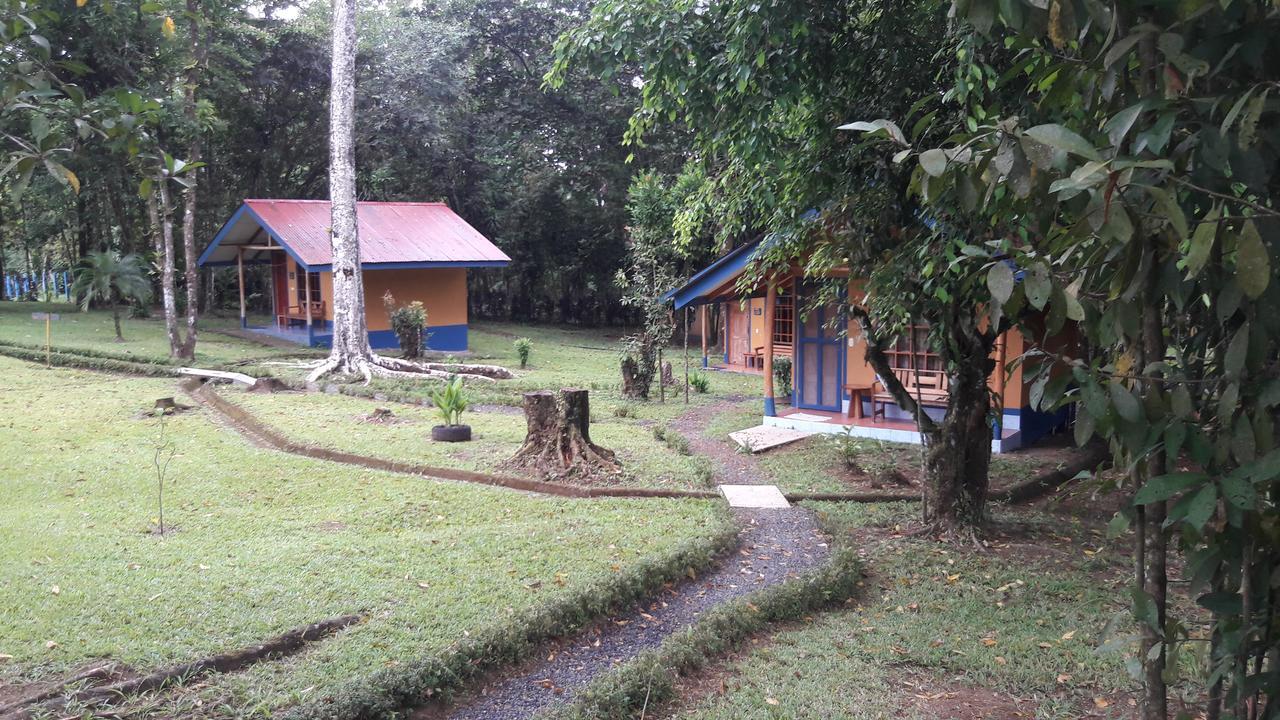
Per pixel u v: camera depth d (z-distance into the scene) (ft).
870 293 22.90
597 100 102.42
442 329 82.58
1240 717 5.86
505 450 35.04
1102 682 15.84
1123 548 24.85
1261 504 5.59
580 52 23.70
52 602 16.75
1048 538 25.96
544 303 126.31
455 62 100.83
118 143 8.16
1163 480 5.00
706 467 32.45
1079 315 5.36
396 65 94.68
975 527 25.70
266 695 13.20
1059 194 5.43
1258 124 5.17
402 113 94.89
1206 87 5.31
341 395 50.90
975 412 25.62
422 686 13.75
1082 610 19.56
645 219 57.11
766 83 21.66
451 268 82.84
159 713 12.49
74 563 19.38
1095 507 30.01
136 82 66.33
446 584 18.75
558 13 104.78
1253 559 5.43
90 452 32.86
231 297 113.29
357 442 36.01
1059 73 6.26
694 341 109.19
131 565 19.43
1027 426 39.70
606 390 57.21
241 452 33.91
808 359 44.57
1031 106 17.66
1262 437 5.11
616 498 28.02
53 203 80.48
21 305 97.19
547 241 116.88
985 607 19.92
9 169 7.57
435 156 102.22
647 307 54.60
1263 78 5.14
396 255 76.23
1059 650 17.33
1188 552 5.78
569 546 21.95
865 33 22.71
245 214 79.51
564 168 111.24
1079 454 37.55
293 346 76.13
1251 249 4.45
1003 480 32.91
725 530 23.91
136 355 61.16
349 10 57.67
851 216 23.82
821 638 18.04
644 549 21.85
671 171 97.45
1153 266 5.39
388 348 78.89
